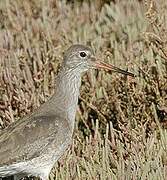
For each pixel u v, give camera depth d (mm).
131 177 11516
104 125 13648
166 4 16047
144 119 13484
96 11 19156
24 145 11148
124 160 12125
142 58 14766
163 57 14266
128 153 12289
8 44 16641
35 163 11266
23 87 13984
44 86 14055
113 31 17516
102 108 13914
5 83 13930
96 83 14383
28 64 15141
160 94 13891
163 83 13891
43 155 11273
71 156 12219
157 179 11445
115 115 13773
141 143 12500
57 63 14633
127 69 14281
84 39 16938
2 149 11094
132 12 18453
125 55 15445
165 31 14531
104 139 12906
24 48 16188
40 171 11383
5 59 15352
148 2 15617
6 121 13078
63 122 11445
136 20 17875
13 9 18828
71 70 11859
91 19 18766
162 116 13688
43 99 13633
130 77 13836
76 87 11859
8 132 11312
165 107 13484
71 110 11711
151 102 13727
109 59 15008
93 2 19688
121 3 19031
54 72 14531
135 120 13180
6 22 18266
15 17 18234
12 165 11141
